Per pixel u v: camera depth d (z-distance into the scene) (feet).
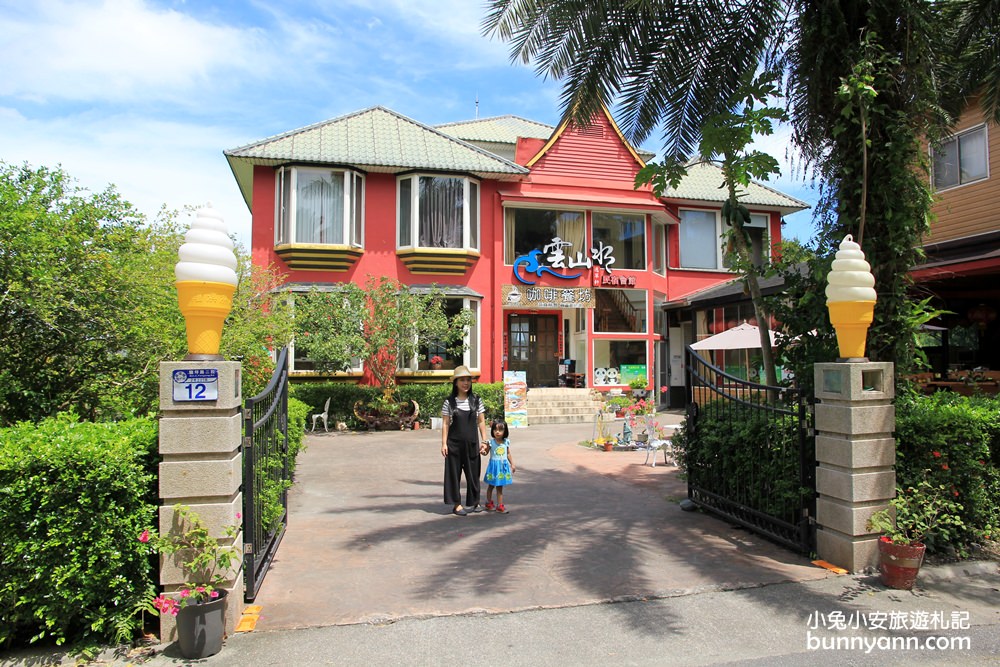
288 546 19.67
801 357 21.66
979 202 41.14
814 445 18.47
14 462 12.18
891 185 19.31
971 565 17.62
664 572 17.24
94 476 12.55
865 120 18.69
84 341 19.53
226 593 13.14
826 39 20.12
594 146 63.98
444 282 57.93
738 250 24.91
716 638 13.42
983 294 41.42
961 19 27.94
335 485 29.19
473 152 59.98
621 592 15.78
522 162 62.59
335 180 54.95
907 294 21.79
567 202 61.46
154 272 21.62
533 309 65.77
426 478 30.94
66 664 12.35
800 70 21.88
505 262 60.64
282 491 20.47
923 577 16.87
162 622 13.04
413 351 51.16
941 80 24.89
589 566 17.70
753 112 23.09
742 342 43.34
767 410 20.49
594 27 24.75
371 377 53.83
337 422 50.39
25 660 12.41
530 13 24.54
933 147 21.57
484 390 55.06
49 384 19.85
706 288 69.87
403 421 51.08
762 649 12.98
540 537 20.58
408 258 56.29
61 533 12.46
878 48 19.19
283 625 13.84
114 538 12.92
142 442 13.74
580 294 62.18
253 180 54.24
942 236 43.62
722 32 25.88
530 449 41.29
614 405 43.47
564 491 27.81
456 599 15.31
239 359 28.96
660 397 70.23
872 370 17.43
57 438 13.01
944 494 18.25
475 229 59.11
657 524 22.21
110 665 12.30
